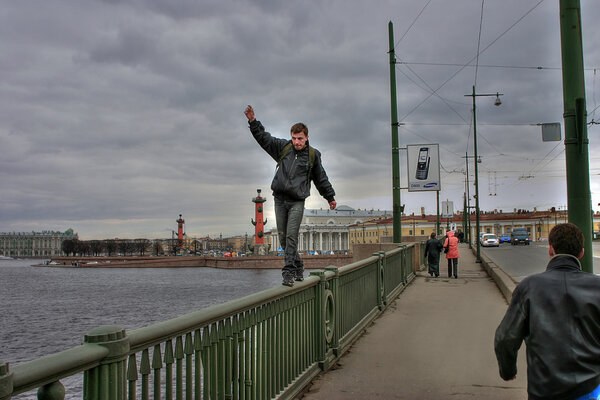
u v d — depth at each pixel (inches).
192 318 130.5
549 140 477.7
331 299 263.1
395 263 530.0
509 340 110.8
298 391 210.2
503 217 4424.2
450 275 728.3
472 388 218.8
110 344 97.4
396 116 659.4
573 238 112.2
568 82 236.8
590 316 102.5
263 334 181.9
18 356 929.5
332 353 265.0
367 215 6909.5
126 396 102.6
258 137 218.7
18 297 2132.1
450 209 1939.0
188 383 130.2
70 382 415.8
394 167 657.0
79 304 1836.9
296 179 211.9
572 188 234.2
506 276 584.4
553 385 101.3
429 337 320.2
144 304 1811.0
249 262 4146.2
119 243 7564.0
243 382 164.6
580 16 238.1
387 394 211.9
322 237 6402.6
